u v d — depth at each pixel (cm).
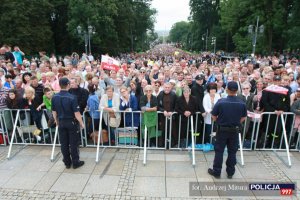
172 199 480
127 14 4612
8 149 675
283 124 632
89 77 806
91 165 596
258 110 685
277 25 3303
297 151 672
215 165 544
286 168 593
